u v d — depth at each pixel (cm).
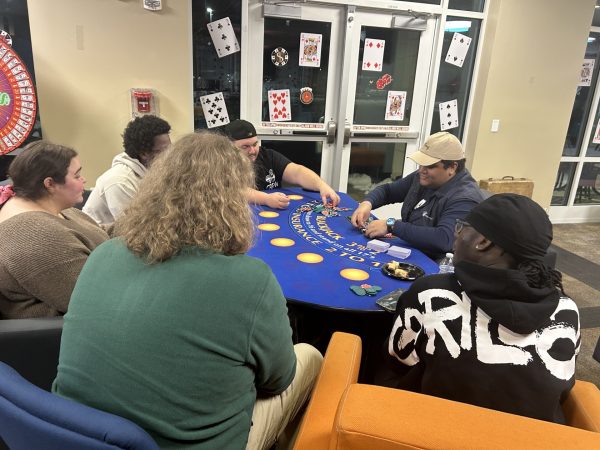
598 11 433
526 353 92
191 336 83
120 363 82
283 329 96
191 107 346
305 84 383
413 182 251
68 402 75
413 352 108
